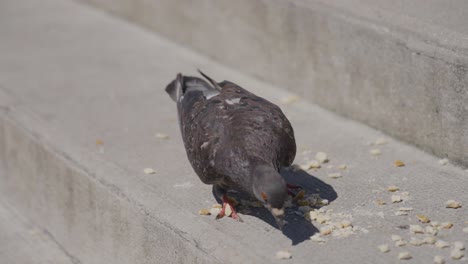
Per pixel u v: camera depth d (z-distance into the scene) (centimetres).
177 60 1359
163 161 979
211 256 753
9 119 1148
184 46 1422
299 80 1167
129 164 974
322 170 929
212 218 820
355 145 999
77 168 982
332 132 1045
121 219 902
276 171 732
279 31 1177
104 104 1181
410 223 786
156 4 1461
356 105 1068
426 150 966
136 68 1327
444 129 930
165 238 823
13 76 1311
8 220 1149
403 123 992
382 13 1031
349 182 891
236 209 837
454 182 878
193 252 775
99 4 1639
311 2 1114
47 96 1219
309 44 1124
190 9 1372
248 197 861
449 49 902
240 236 779
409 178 895
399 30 975
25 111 1162
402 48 963
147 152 1009
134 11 1537
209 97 859
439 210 810
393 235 755
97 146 1034
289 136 791
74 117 1134
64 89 1245
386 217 802
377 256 724
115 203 906
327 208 830
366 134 1034
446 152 936
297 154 980
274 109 816
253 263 720
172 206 852
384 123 1026
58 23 1578
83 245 1008
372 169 924
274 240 766
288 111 1126
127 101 1190
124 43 1453
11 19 1617
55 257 1039
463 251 721
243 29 1255
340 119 1091
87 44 1455
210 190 889
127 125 1101
